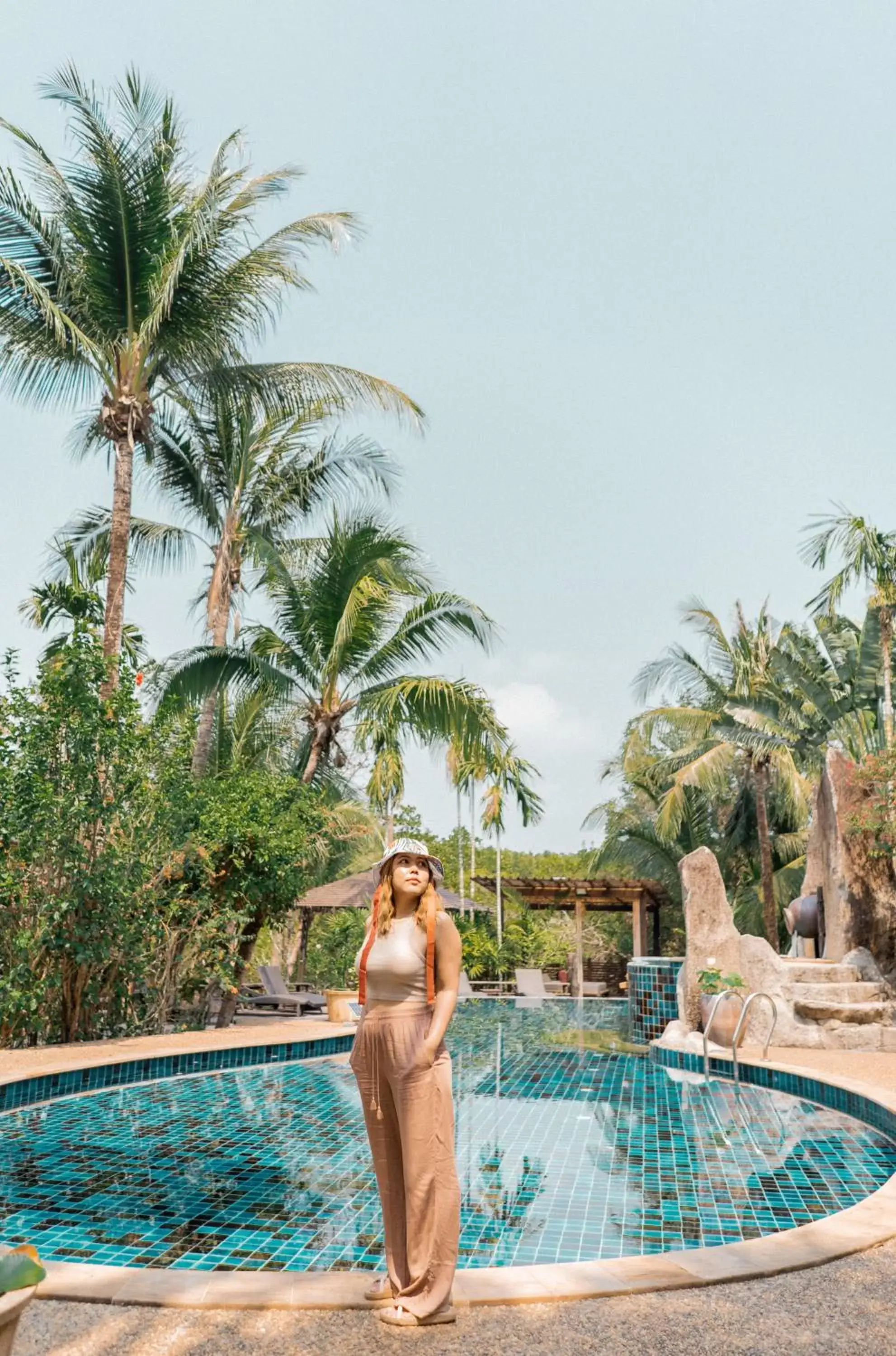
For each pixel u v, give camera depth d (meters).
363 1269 4.46
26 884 11.17
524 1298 3.70
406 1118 3.60
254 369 16.14
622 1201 5.66
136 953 12.17
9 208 13.74
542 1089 9.82
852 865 13.46
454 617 17.09
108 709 11.58
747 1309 3.64
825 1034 11.68
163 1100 8.88
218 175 14.52
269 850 13.83
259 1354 3.23
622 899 26.55
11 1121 7.88
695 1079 10.56
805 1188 5.95
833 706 22.09
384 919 3.71
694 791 25.75
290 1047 11.63
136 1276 3.87
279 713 20.80
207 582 19.72
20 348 14.36
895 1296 3.78
